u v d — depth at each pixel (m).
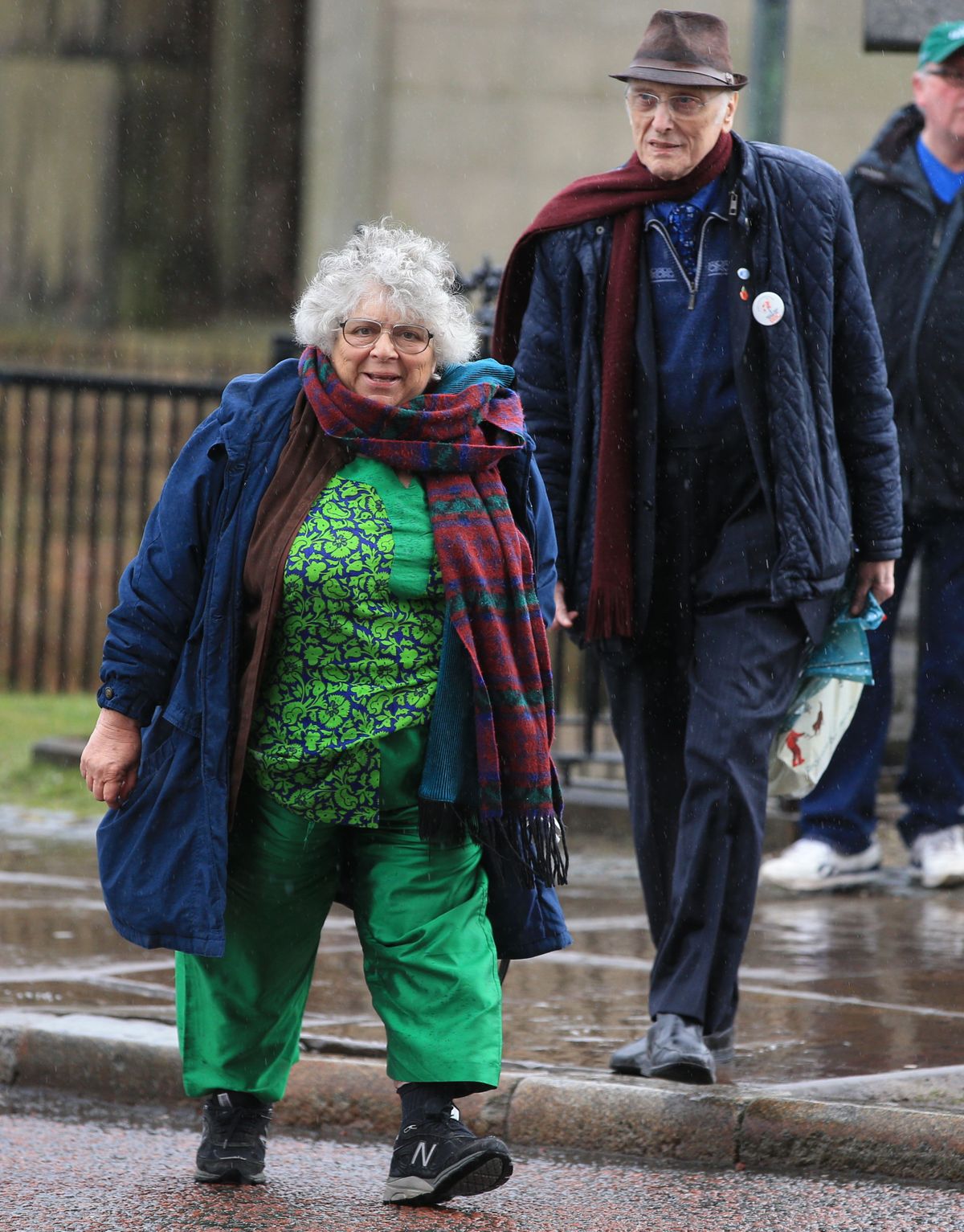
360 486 12.09
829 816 22.34
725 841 14.20
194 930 11.92
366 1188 12.92
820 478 14.48
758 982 17.39
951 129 21.45
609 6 63.22
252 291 77.44
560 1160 13.65
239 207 77.50
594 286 14.86
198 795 12.03
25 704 36.22
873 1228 11.91
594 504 14.95
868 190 21.88
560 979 17.69
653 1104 13.65
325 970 18.03
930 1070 14.12
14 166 77.44
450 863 12.30
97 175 77.38
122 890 12.14
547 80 63.78
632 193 14.71
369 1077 14.45
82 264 77.06
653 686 15.16
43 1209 12.34
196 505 12.17
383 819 12.29
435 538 12.05
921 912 21.02
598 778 29.25
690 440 14.64
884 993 16.92
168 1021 15.93
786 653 14.55
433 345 12.34
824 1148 13.20
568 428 15.33
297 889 12.45
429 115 64.44
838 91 58.84
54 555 47.62
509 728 12.09
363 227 12.59
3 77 77.94
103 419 36.06
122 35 77.50
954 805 22.58
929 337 21.56
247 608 12.09
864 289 14.91
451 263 12.63
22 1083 15.65
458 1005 12.09
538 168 63.97
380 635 11.98
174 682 12.21
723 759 14.20
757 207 14.50
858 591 15.14
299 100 77.56
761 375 14.41
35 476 51.66
